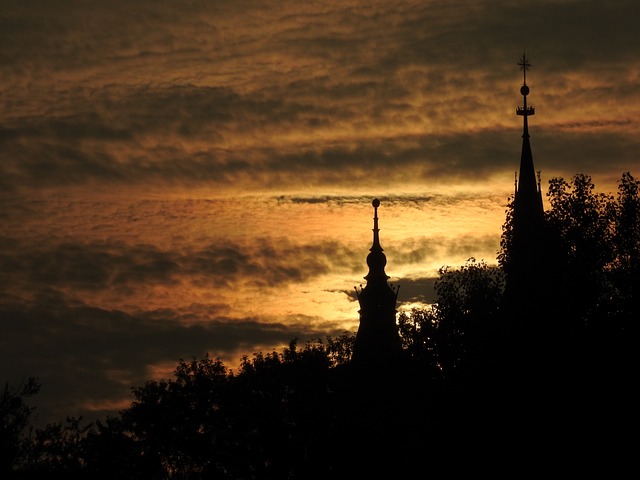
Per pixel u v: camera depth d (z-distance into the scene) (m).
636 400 180.88
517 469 180.12
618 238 197.62
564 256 195.50
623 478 177.50
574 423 180.00
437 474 191.38
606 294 195.38
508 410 182.75
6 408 182.50
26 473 183.38
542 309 188.25
